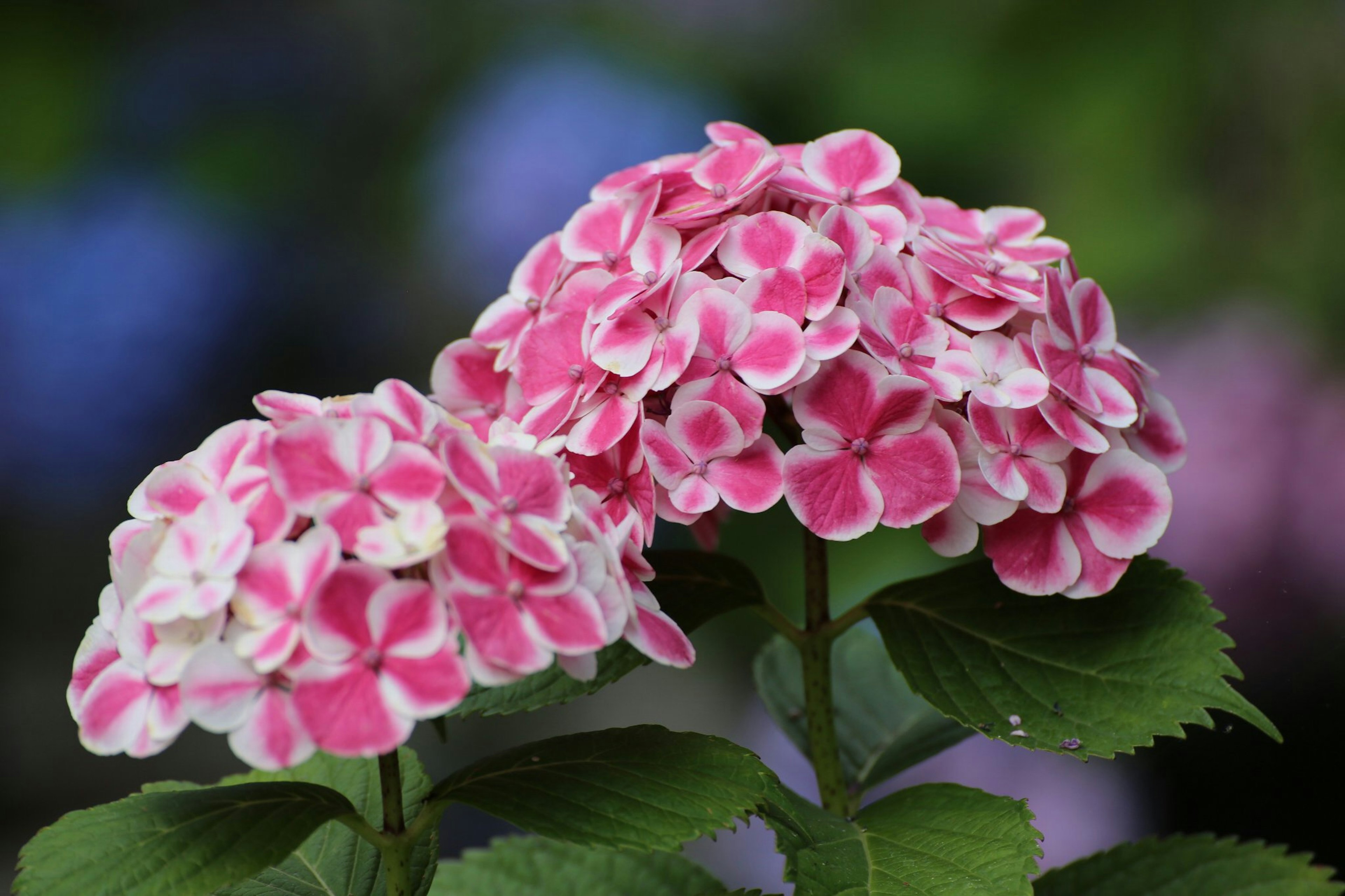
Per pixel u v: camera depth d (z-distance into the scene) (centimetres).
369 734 101
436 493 103
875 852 108
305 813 105
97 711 103
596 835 104
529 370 111
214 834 104
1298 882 111
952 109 168
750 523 162
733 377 108
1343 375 149
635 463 109
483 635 102
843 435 108
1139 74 160
